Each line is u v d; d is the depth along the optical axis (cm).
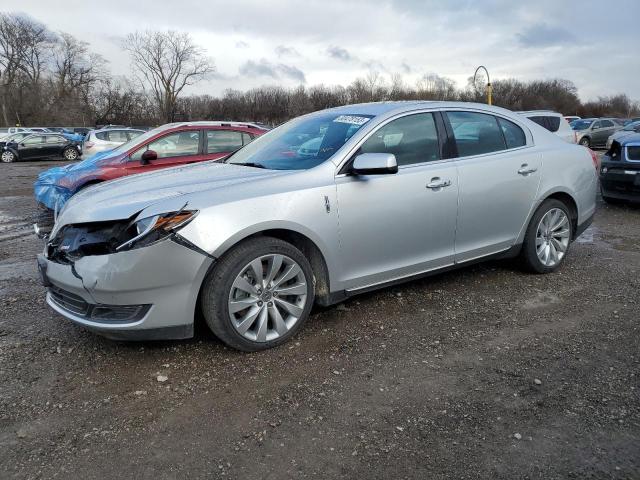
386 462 237
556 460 237
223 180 352
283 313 350
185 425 265
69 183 721
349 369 318
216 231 308
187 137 793
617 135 867
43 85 7338
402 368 319
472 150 435
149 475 230
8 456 243
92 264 303
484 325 380
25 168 2105
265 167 393
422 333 367
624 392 289
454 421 266
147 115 7019
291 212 334
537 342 352
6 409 280
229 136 824
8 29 7225
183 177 377
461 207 417
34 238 706
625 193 814
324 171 357
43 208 798
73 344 354
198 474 231
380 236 376
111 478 229
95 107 7131
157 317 306
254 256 323
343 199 357
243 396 290
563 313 400
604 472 229
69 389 299
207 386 300
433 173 400
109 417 272
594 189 527
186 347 346
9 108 7069
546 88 8338
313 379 307
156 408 280
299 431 259
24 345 353
